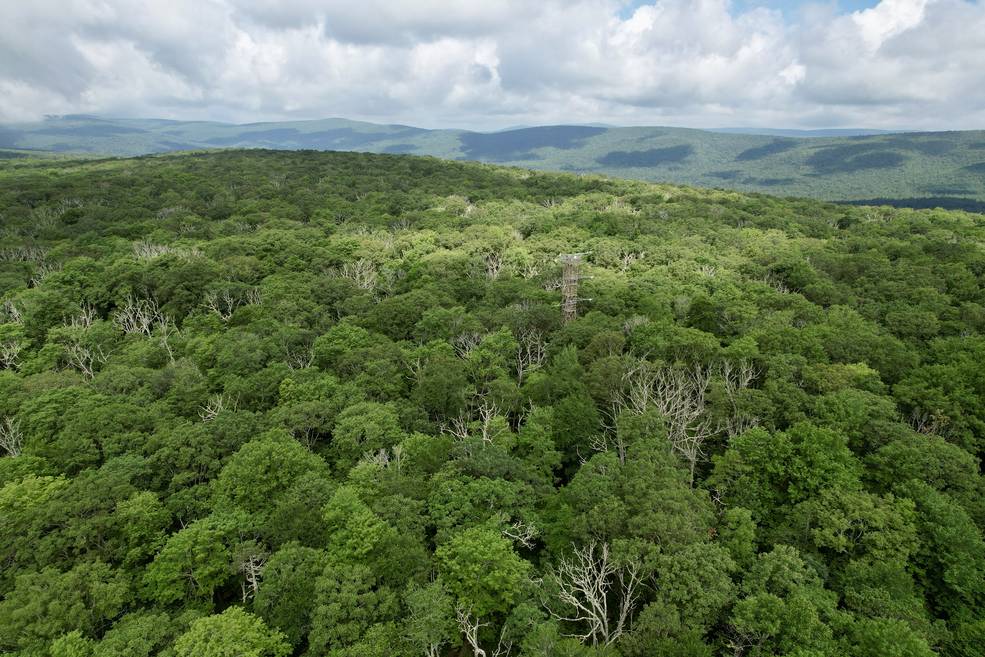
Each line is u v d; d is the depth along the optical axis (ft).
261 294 302.86
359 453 162.81
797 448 148.36
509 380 203.92
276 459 147.54
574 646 102.06
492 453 156.56
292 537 128.36
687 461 166.20
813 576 117.70
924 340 232.73
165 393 203.41
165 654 96.73
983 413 169.37
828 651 97.14
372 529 120.47
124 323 286.66
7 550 122.72
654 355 209.97
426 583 119.24
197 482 153.58
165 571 123.85
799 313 253.03
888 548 122.42
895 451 143.54
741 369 193.88
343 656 95.66
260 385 198.39
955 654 107.45
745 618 104.22
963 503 133.90
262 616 111.14
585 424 175.52
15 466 152.25
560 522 139.54
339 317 286.66
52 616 104.78
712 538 134.10
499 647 114.73
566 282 255.09
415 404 192.75
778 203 623.77
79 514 130.00
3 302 291.17
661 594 109.09
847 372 183.62
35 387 200.34
